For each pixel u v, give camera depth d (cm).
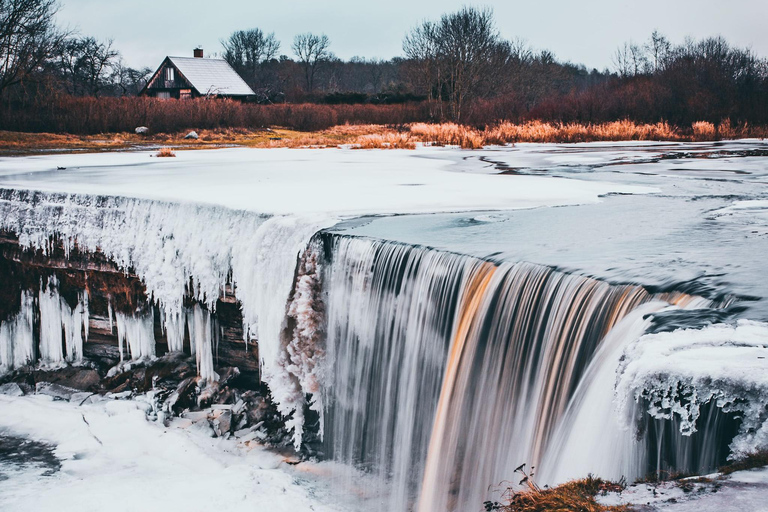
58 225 1355
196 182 1555
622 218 1084
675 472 456
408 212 1148
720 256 789
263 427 1053
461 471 773
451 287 822
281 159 2381
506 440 727
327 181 1605
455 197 1327
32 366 1400
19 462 917
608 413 561
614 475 527
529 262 769
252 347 1159
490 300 774
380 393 916
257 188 1440
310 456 982
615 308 655
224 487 775
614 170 1914
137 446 985
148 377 1230
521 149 3033
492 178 1698
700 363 448
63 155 2500
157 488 791
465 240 916
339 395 985
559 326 699
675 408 444
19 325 1423
